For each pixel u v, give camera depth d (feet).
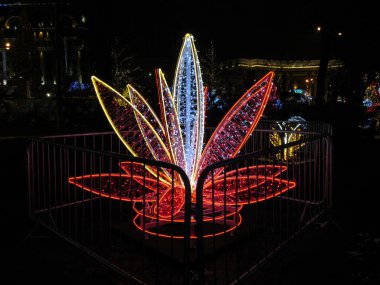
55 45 50.08
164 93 16.25
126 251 15.99
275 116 61.72
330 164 18.98
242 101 16.67
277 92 81.61
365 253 16.29
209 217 16.53
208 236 15.40
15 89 101.04
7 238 17.93
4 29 141.18
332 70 85.30
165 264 14.51
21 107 75.56
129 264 14.88
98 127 60.13
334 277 14.29
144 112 17.90
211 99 69.77
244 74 124.57
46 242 17.46
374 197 24.50
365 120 53.42
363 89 61.82
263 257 14.66
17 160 36.99
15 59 102.27
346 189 26.50
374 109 58.39
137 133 21.79
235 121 17.07
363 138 47.80
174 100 17.16
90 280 14.03
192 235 15.85
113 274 14.23
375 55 62.03
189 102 16.81
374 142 47.16
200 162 16.63
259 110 16.28
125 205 22.80
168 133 16.10
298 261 15.57
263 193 18.08
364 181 28.73
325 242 17.52
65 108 72.28
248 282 13.85
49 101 76.64
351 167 34.04
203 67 125.80
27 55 103.04
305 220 19.85
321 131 34.50
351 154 39.91
